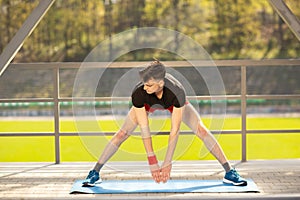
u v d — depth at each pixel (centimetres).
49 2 371
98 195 357
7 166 450
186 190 364
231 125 1129
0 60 368
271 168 428
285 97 445
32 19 371
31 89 1250
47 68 449
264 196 343
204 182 386
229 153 813
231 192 360
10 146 922
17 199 346
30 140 991
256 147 908
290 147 901
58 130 457
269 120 1241
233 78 1297
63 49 1453
